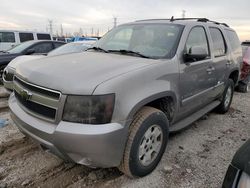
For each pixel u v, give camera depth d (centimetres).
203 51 348
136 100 257
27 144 366
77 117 235
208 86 426
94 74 254
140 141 272
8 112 498
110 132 235
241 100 724
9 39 1365
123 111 246
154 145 302
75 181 288
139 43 368
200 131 455
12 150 348
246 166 178
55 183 283
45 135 245
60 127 236
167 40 353
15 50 824
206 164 338
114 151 245
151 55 336
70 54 356
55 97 243
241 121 525
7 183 278
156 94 282
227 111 580
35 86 260
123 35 402
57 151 248
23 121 267
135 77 264
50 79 252
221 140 420
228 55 507
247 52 850
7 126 427
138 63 295
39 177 292
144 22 415
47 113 250
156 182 291
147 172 299
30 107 268
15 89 309
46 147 259
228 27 555
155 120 287
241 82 827
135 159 272
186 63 346
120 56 332
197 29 402
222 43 490
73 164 320
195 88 378
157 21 408
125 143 258
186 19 423
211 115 554
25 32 1411
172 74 316
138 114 274
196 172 317
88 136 229
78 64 286
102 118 235
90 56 333
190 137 424
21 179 286
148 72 281
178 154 359
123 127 246
